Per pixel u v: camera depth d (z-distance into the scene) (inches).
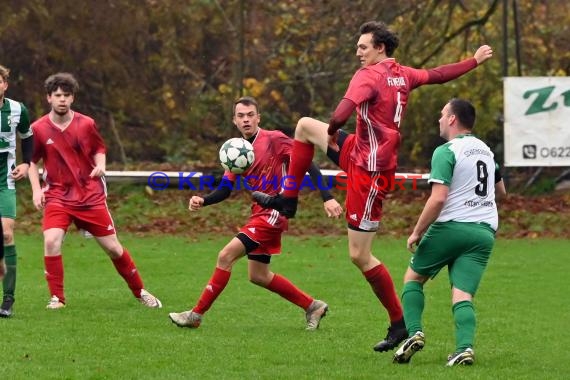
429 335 1035.9
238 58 2669.8
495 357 918.4
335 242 1939.0
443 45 2438.5
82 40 2694.4
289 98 2677.2
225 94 2726.4
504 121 2154.3
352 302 1244.5
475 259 869.2
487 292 1337.4
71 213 1167.6
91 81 2743.6
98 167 1157.7
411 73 920.3
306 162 960.3
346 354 924.0
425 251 876.6
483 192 870.4
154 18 2743.6
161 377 813.9
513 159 2151.8
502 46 2423.7
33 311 1134.4
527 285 1401.3
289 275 1486.2
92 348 925.8
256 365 868.6
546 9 2642.7
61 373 822.5
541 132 2144.4
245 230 1041.5
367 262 928.9
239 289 1349.7
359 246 922.1
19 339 963.3
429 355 928.3
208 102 2778.1
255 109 1053.2
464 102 881.5
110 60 2723.9
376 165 895.7
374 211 912.3
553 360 908.6
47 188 1176.8
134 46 2758.4
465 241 860.6
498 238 2022.6
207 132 2780.5
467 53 2504.9
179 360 880.9
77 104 2743.6
